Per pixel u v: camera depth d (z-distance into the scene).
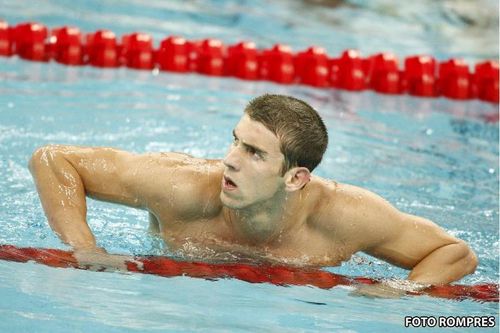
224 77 24.17
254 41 28.17
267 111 10.16
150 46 23.92
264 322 9.26
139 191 11.10
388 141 19.12
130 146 16.42
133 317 9.02
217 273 10.67
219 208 11.10
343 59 24.70
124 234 12.10
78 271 10.22
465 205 15.29
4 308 8.89
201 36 27.89
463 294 10.92
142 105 19.70
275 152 10.13
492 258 12.76
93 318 8.88
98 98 19.94
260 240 11.20
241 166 10.12
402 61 27.64
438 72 25.61
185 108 19.88
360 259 12.01
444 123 21.44
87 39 23.84
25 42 23.14
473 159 18.41
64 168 11.15
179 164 11.19
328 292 10.48
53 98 19.41
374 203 11.28
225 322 9.14
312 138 10.33
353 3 34.53
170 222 11.28
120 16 28.95
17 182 13.86
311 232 11.27
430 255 11.30
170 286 10.09
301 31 30.27
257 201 10.37
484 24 33.44
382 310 10.06
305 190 11.11
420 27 32.47
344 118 20.84
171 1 31.84
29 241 11.17
